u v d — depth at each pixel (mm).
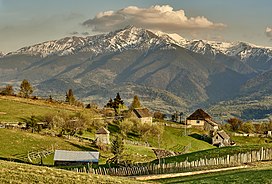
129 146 143750
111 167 91062
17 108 184250
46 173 55531
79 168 89125
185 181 67250
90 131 163750
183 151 157125
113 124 183125
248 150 95812
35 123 142500
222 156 91812
